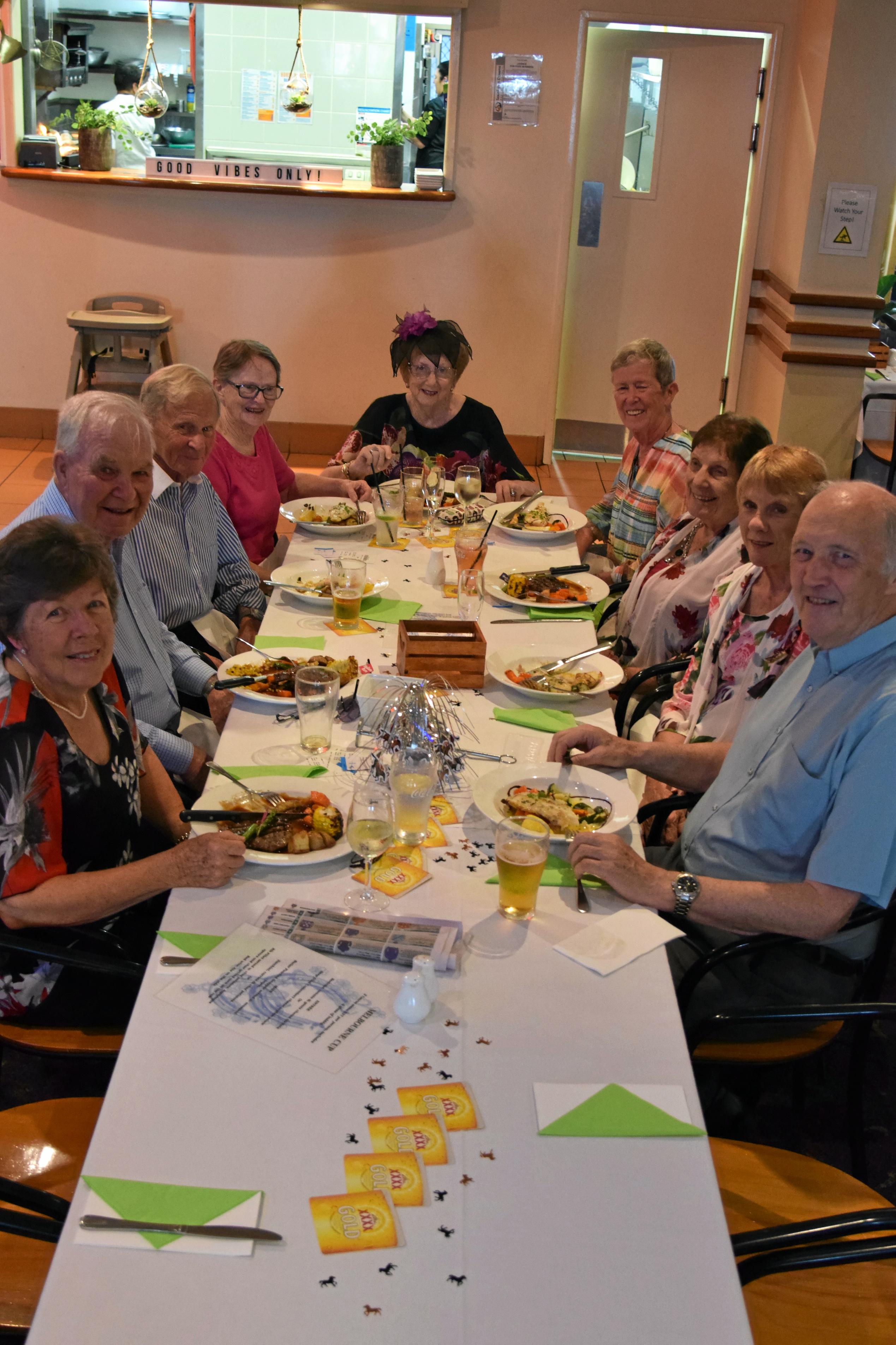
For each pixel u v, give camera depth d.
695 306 6.23
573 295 6.27
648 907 1.61
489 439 3.95
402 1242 1.05
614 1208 1.10
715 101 5.85
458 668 2.24
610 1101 1.23
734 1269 1.05
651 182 6.04
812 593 1.70
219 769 1.84
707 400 6.41
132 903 1.59
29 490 5.55
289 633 2.50
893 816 1.59
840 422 5.68
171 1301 0.99
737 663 2.33
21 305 6.06
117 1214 1.06
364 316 6.11
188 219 5.92
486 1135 1.18
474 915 1.56
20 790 1.57
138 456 2.25
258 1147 1.14
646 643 2.99
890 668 1.68
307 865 1.65
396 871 1.65
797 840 1.79
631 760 2.02
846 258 5.40
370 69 6.06
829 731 1.72
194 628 2.98
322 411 6.30
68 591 1.58
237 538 3.17
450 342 3.76
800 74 5.55
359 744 2.02
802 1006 1.59
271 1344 0.95
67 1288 0.99
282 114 6.18
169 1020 1.32
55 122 6.07
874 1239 1.28
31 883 1.58
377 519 3.33
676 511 3.35
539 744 2.04
